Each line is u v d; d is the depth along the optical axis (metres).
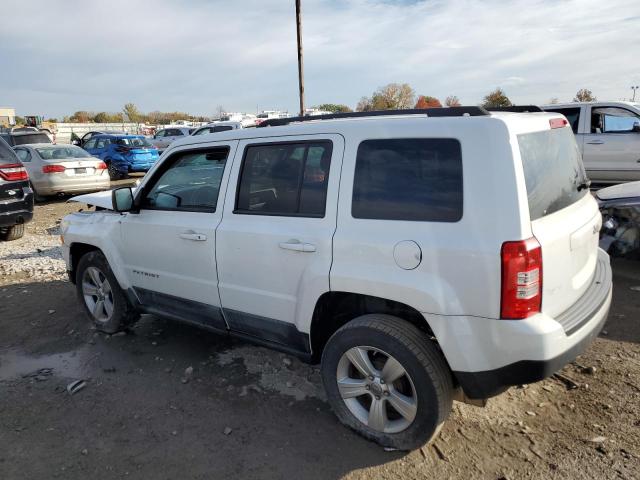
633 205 5.12
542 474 2.60
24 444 3.02
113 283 4.38
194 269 3.64
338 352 2.91
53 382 3.76
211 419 3.21
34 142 15.81
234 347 4.25
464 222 2.44
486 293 2.37
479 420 3.08
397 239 2.60
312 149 3.02
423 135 2.61
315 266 2.90
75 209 12.05
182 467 2.78
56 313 5.14
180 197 3.80
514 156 2.37
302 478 2.66
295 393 3.49
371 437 2.89
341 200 2.84
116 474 2.74
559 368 2.42
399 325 2.68
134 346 4.33
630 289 5.07
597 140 9.45
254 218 3.25
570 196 2.88
